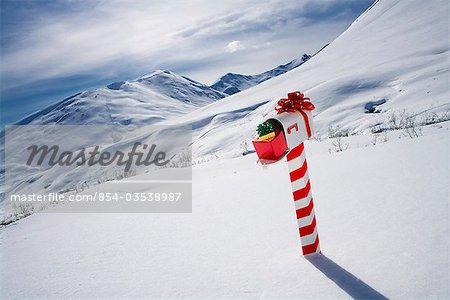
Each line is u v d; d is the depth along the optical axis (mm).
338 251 2779
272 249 3129
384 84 35875
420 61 40719
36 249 4742
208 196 6129
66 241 4844
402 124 16672
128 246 4012
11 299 3111
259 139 2367
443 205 3287
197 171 10930
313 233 2766
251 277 2648
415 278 2213
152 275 3049
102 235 4762
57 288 3170
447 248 2486
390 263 2443
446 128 9570
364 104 29734
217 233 3885
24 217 8977
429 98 25125
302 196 2736
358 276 2365
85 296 2877
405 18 88625
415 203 3488
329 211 3812
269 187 5891
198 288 2646
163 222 4832
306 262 2688
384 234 2922
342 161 6695
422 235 2758
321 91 38531
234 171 9414
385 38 78938
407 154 5891
